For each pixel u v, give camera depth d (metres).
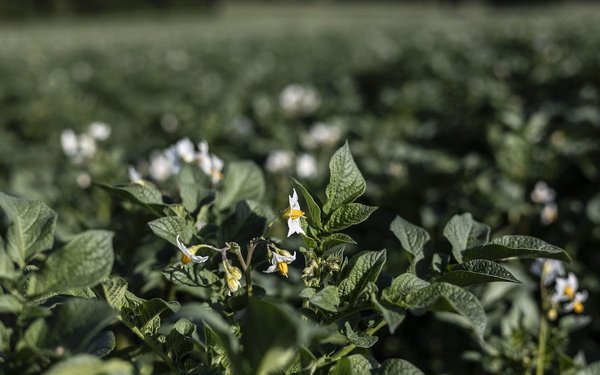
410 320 3.75
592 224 3.84
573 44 9.52
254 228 1.70
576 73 7.39
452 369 3.31
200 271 1.56
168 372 1.84
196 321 1.52
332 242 1.46
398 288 1.39
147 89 10.55
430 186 4.05
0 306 1.23
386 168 4.16
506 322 2.56
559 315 3.45
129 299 1.48
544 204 3.96
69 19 47.69
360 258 1.42
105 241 1.28
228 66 12.13
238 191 2.00
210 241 1.76
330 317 1.44
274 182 4.25
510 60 8.72
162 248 2.01
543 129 5.24
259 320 1.13
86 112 8.30
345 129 5.44
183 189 1.81
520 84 7.50
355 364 1.41
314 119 6.79
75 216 3.27
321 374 1.45
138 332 1.46
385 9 50.78
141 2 49.78
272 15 49.47
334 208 1.48
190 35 20.59
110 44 17.69
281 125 6.02
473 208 3.64
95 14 48.69
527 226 3.88
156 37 20.28
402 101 6.42
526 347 2.42
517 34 11.48
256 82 9.66
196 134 5.52
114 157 3.79
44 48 16.70
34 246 1.34
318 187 3.98
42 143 8.04
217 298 1.58
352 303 1.41
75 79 11.59
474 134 5.48
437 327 3.57
